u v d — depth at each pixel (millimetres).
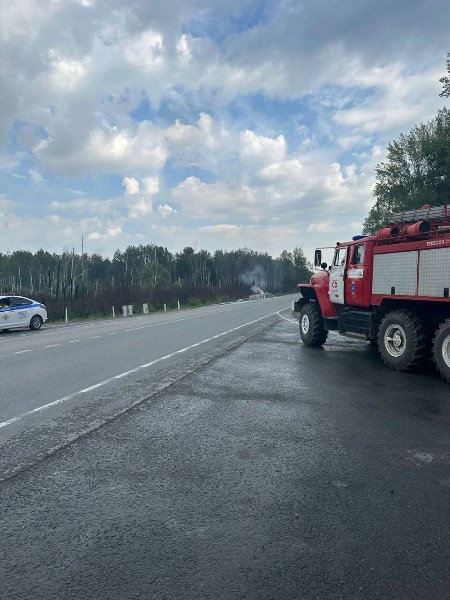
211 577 2469
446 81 28453
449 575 2492
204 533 2916
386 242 9242
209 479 3748
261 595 2324
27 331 19719
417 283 8242
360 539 2842
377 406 6039
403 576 2480
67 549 2742
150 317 29422
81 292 37969
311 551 2711
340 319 10852
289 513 3172
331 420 5410
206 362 9547
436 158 35562
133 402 6250
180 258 105250
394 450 4430
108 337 15461
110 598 2303
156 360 9945
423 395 6660
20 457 4254
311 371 8508
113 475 3834
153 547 2760
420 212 8484
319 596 2318
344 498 3404
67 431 5023
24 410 5895
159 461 4141
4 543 2812
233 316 26672
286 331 16562
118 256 113938
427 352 8312
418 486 3613
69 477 3797
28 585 2408
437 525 3014
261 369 8719
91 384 7477
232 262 110000
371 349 11547
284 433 4938
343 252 10711
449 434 4914
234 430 5035
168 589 2369
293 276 118562
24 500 3391
